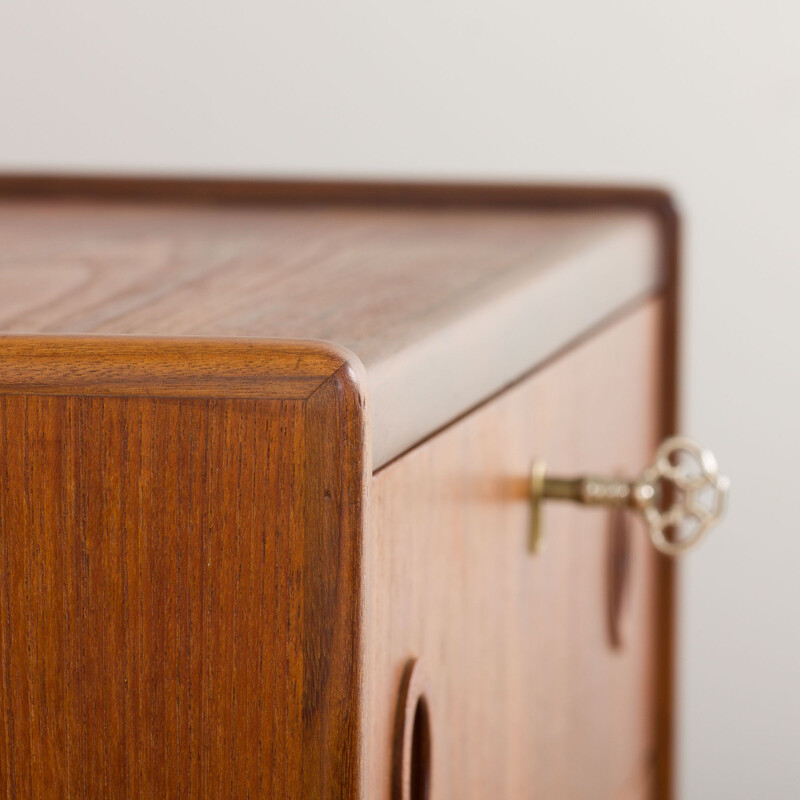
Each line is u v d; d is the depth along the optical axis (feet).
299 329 2.08
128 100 3.88
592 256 2.62
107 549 1.90
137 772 1.91
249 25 3.84
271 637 1.89
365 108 3.85
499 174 3.85
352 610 1.88
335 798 1.89
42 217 2.91
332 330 2.08
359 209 3.05
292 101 3.86
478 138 3.84
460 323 2.17
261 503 1.88
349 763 1.89
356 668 1.89
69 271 2.39
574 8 3.80
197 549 1.89
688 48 3.78
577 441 2.57
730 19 3.76
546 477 2.40
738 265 3.84
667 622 3.04
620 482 2.39
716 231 3.83
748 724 3.97
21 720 1.92
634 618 2.90
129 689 1.91
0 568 1.91
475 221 2.90
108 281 2.32
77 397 1.89
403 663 2.06
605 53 3.81
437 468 2.12
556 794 2.53
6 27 3.88
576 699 2.61
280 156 3.88
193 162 3.89
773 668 3.94
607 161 3.83
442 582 2.14
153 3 3.85
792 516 3.89
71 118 3.90
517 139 3.84
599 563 2.70
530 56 3.82
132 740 1.91
